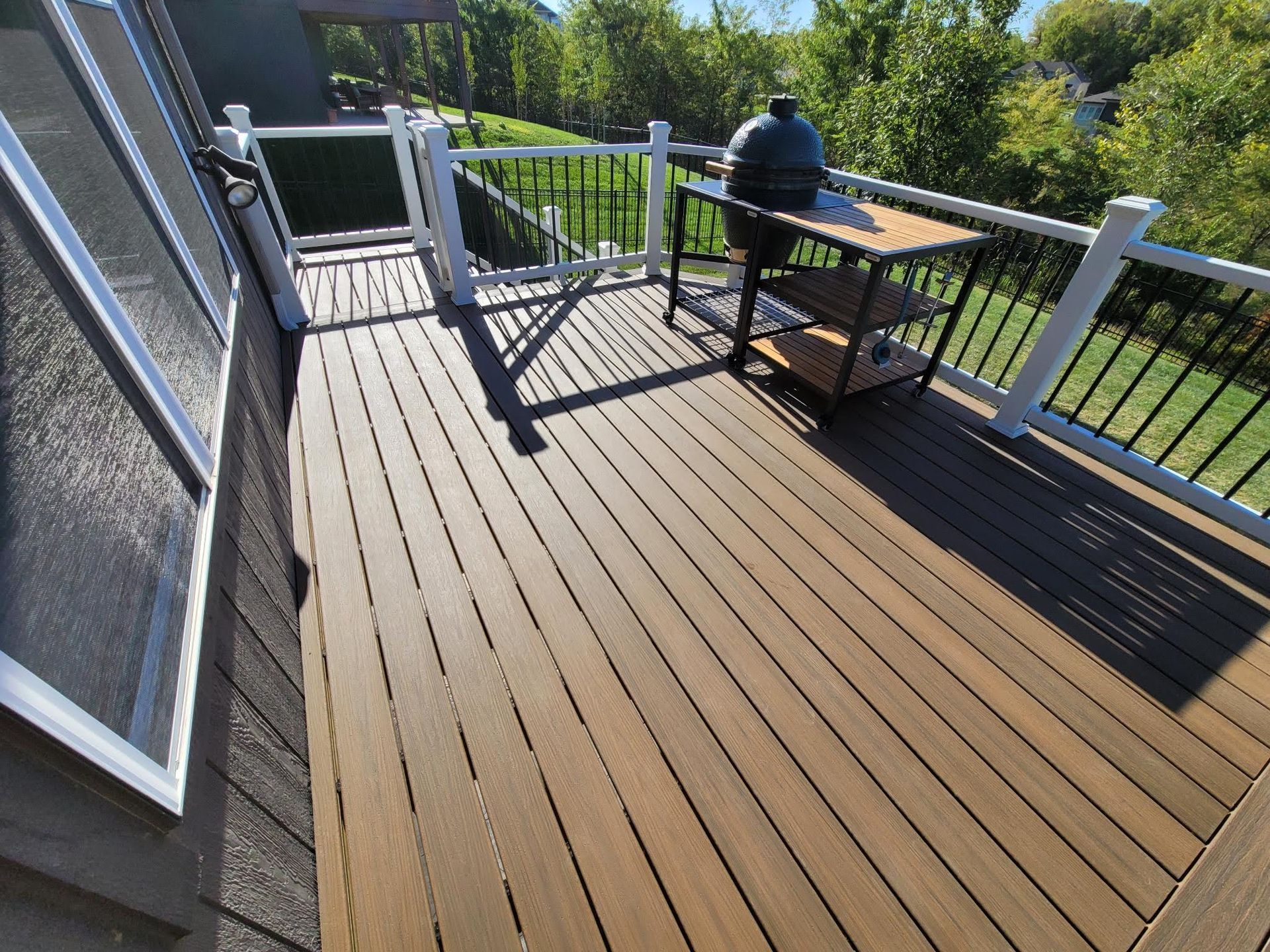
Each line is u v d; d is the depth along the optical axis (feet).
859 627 5.51
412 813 4.06
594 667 5.04
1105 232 6.77
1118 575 6.23
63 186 3.32
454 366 9.25
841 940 3.57
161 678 2.75
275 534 5.55
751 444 7.94
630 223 27.37
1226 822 4.17
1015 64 40.45
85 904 1.86
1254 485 11.07
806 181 8.34
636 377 9.27
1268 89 38.32
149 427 3.40
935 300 8.39
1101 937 3.60
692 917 3.64
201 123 8.23
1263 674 5.26
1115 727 4.78
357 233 13.35
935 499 7.16
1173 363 17.20
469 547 6.12
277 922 3.13
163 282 4.51
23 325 2.39
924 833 4.07
